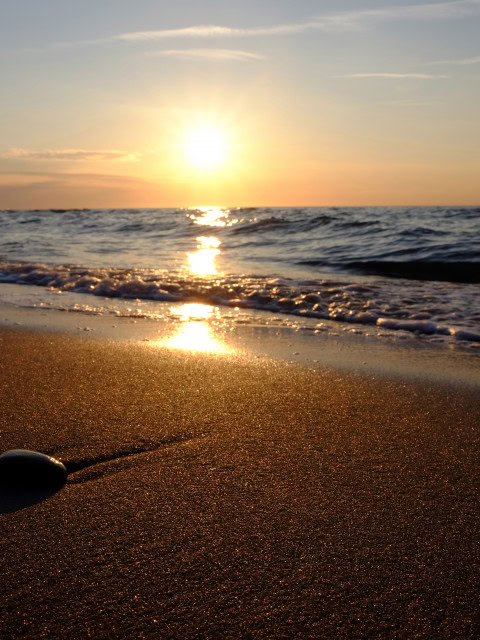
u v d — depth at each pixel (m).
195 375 3.87
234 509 2.15
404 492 2.29
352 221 16.53
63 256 12.23
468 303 6.55
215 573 1.77
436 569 1.80
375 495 2.27
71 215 29.78
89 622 1.57
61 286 8.24
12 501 2.19
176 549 1.89
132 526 2.02
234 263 10.94
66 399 3.32
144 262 11.03
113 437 2.79
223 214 25.75
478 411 3.24
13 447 2.65
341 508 2.17
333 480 2.39
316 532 2.00
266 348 4.75
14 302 7.02
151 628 1.55
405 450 2.71
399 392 3.58
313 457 2.62
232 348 4.73
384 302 6.68
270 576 1.76
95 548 1.89
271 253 12.67
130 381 3.70
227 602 1.65
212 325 5.72
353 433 2.91
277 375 3.93
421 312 6.14
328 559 1.85
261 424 3.01
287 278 8.59
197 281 8.18
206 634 1.53
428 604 1.65
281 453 2.65
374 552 1.89
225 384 3.68
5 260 11.39
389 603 1.66
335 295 7.10
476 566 1.81
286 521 2.07
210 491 2.28
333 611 1.62
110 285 7.96
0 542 1.92
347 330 5.51
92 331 5.35
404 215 19.66
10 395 3.40
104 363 4.15
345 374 3.98
